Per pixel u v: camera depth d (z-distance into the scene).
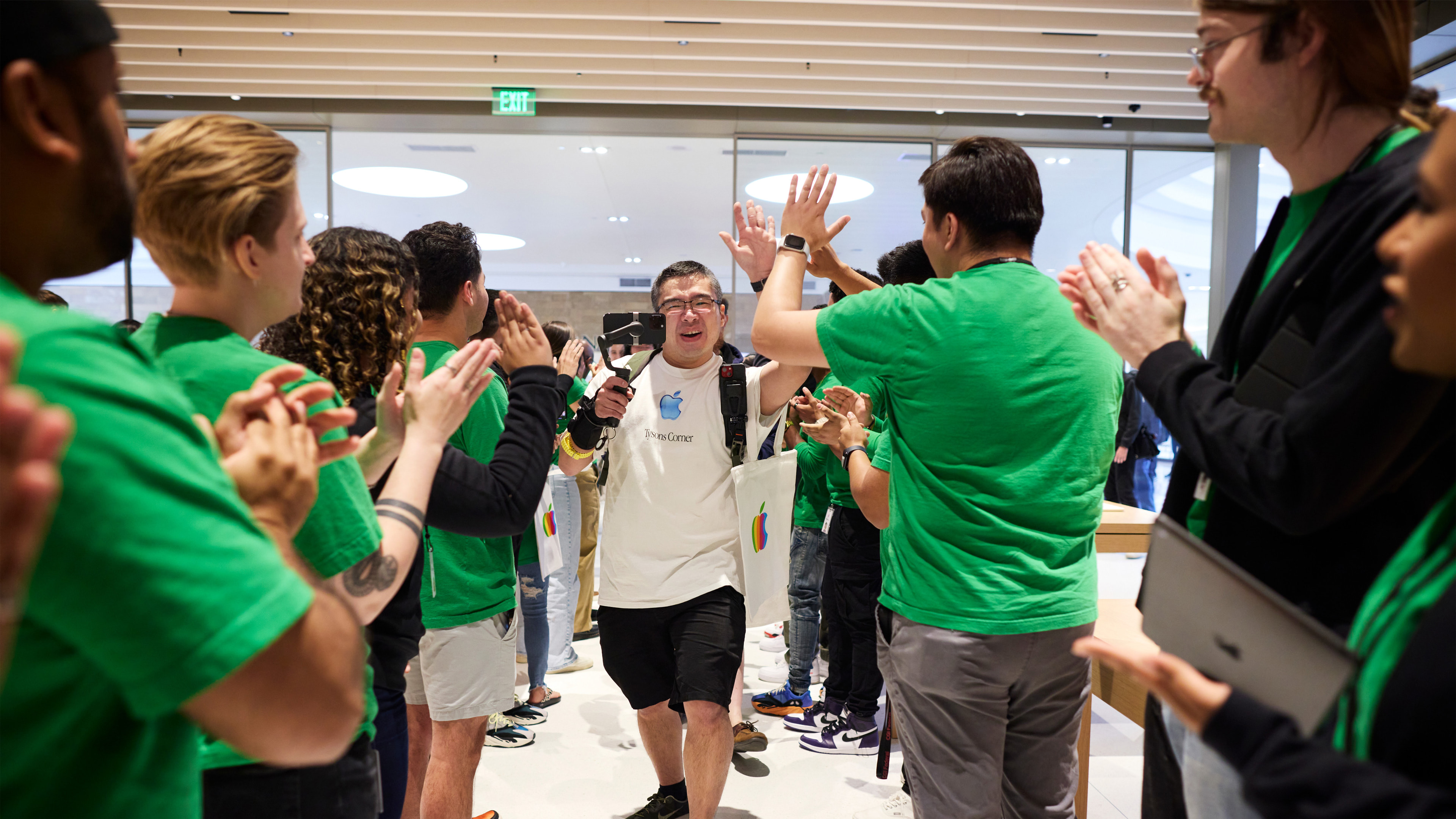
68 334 0.50
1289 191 0.99
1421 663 0.56
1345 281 0.77
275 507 0.70
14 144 0.53
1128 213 7.25
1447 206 0.55
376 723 1.35
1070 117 6.80
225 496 0.57
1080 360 1.43
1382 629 0.62
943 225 1.52
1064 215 7.23
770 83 6.07
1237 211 7.13
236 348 0.93
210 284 0.95
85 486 0.48
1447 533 0.62
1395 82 0.84
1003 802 1.56
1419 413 0.71
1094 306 1.01
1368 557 0.82
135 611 0.50
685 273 2.37
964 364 1.39
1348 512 0.79
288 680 0.59
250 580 0.55
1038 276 1.46
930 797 1.48
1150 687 0.67
